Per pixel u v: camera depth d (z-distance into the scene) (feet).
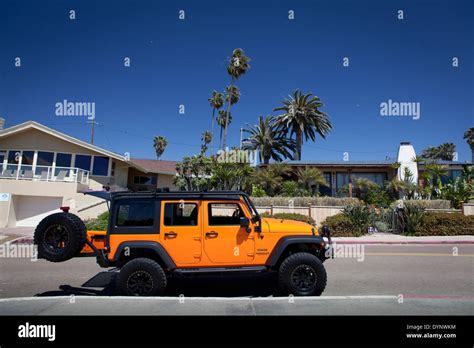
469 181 73.20
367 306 14.57
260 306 14.52
